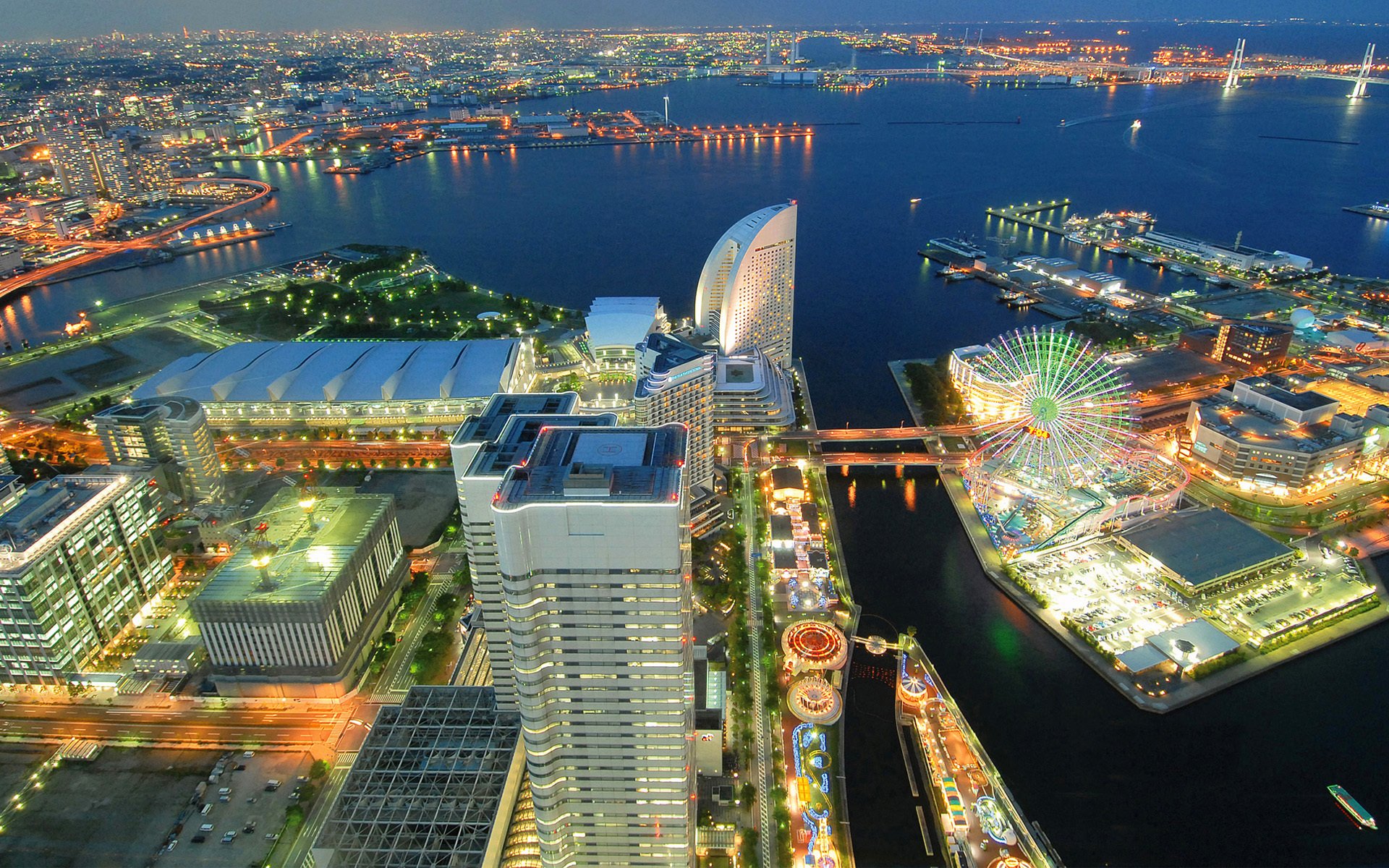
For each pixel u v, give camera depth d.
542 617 164.00
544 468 163.50
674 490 155.88
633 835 189.50
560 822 188.62
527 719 174.25
